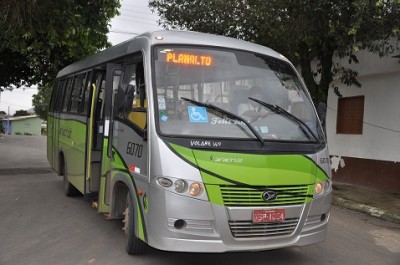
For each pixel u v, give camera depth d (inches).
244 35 474.9
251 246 183.9
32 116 2883.9
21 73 733.3
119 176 225.9
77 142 320.8
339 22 358.6
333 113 547.2
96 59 303.9
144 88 204.5
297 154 197.5
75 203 352.2
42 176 515.5
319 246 255.9
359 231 301.7
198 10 484.1
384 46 412.2
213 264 214.8
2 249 235.1
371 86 489.1
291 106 216.5
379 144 477.7
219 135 190.1
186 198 177.9
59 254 227.0
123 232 266.8
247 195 183.5
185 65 206.7
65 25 433.1
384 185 464.8
